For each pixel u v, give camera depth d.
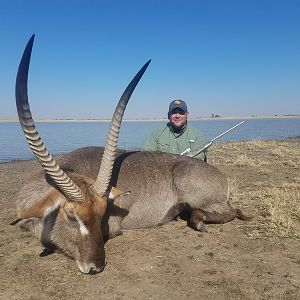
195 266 1.61
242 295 1.39
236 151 5.58
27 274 1.55
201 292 1.41
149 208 2.03
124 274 1.54
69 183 1.44
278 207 2.22
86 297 1.39
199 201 2.10
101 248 1.48
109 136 1.51
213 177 2.12
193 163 2.14
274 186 2.94
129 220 2.00
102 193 1.52
